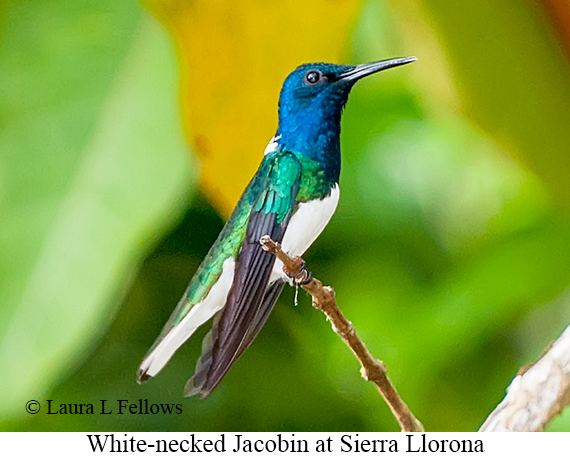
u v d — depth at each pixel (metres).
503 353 6.94
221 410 7.42
